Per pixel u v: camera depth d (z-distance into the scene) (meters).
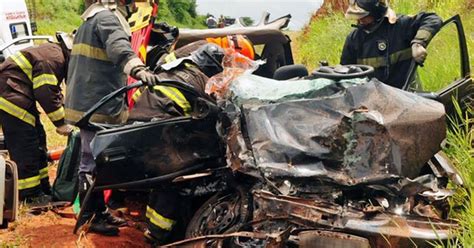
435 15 5.52
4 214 4.66
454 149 5.24
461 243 3.82
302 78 4.71
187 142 4.50
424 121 4.07
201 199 4.83
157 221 4.73
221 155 4.59
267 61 7.04
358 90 4.15
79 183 5.11
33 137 5.84
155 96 4.67
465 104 5.43
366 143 3.99
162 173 4.47
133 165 4.39
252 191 4.17
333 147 4.03
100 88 5.02
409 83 5.31
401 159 3.96
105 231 5.20
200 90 4.71
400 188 3.92
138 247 5.02
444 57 7.58
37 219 5.56
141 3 6.27
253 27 6.96
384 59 5.76
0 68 5.71
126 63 4.71
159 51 6.36
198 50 4.89
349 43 5.97
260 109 4.24
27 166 5.84
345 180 3.93
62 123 5.72
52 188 5.98
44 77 5.57
